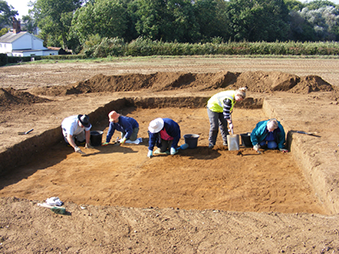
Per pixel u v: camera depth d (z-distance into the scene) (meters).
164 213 4.04
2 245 3.30
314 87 12.09
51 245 3.31
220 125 6.96
